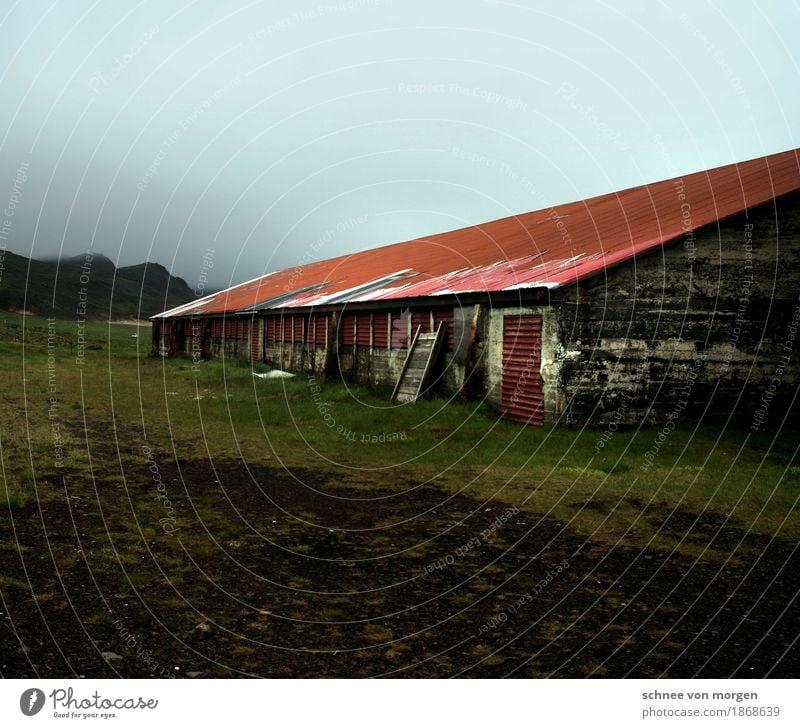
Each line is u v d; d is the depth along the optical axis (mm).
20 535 5988
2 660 3799
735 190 14609
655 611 4707
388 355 17453
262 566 5504
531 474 8938
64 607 4523
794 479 8578
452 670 3891
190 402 15781
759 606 4781
